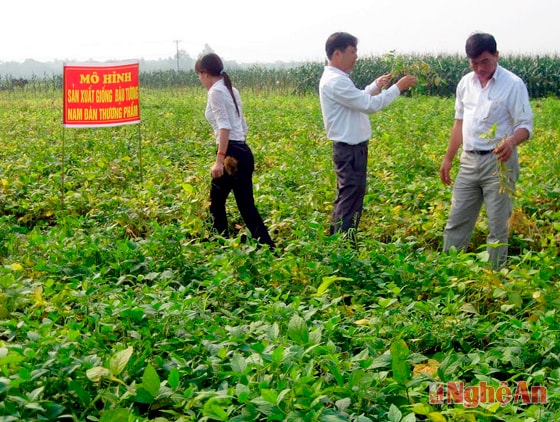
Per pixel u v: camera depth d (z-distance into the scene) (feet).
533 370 12.76
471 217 20.15
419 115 52.24
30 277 17.83
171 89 108.06
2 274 16.52
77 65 25.43
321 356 11.94
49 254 18.31
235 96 21.31
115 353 11.43
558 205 25.30
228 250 18.26
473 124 19.30
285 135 43.80
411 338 13.78
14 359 10.59
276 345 12.25
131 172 30.99
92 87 25.77
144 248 18.39
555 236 21.83
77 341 12.16
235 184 21.39
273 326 12.51
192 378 11.73
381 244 18.93
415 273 17.07
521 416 10.71
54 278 17.20
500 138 19.07
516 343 13.01
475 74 19.34
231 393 10.50
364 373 11.00
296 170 30.53
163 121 49.08
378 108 20.74
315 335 12.07
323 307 14.24
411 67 22.77
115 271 17.83
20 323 12.80
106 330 12.75
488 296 16.38
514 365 12.45
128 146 38.06
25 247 19.35
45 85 107.96
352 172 21.24
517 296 15.51
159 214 23.90
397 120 47.70
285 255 18.42
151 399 10.57
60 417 10.40
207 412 10.00
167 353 12.91
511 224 22.38
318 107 63.00
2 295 14.85
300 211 24.85
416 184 27.30
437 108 60.08
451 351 12.84
